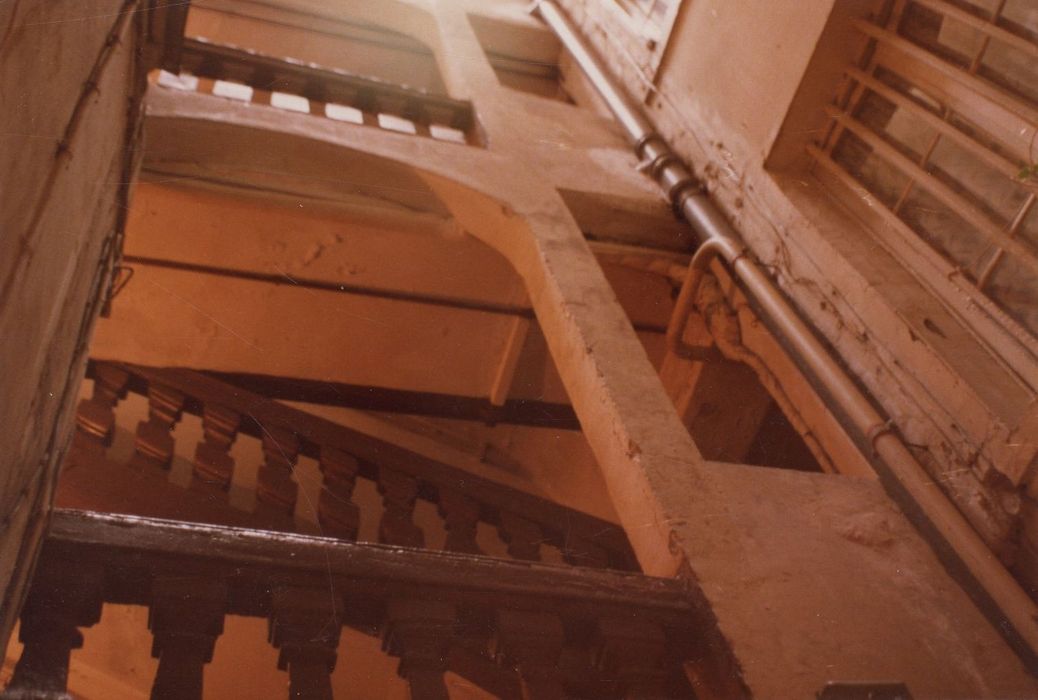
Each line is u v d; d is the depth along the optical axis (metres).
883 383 5.42
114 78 3.64
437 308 9.03
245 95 7.30
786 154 6.62
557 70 10.79
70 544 3.45
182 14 4.87
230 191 7.20
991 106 5.12
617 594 4.11
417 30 10.66
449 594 3.82
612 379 5.30
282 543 3.74
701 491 4.71
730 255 6.61
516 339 9.16
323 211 7.36
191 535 3.64
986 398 4.77
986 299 5.15
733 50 7.25
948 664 4.12
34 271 2.45
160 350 8.63
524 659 3.79
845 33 6.20
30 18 2.11
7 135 2.00
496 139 7.63
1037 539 4.43
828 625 4.15
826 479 5.10
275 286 8.66
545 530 7.57
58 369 3.37
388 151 7.03
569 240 6.49
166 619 3.41
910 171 5.68
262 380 8.95
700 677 4.05
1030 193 4.96
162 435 6.77
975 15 5.36
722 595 4.15
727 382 8.27
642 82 8.48
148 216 8.16
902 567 4.61
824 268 5.96
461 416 9.48
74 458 6.41
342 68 11.48
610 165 7.80
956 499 4.80
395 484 7.45
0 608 2.73
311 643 3.52
